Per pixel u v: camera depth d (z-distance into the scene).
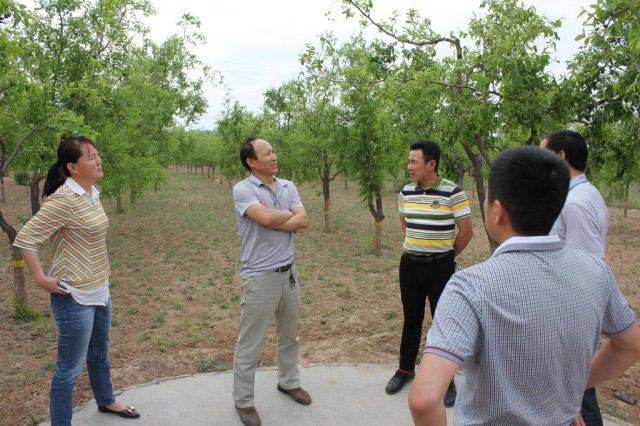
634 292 7.80
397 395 3.64
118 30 8.09
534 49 4.43
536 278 1.24
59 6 7.52
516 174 1.28
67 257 2.79
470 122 4.49
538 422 1.26
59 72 7.69
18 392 3.83
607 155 5.44
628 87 4.09
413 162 3.42
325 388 3.77
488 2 4.91
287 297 3.37
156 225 15.28
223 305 6.97
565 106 4.49
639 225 16.09
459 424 1.36
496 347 1.23
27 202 19.78
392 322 5.95
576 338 1.25
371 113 10.23
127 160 10.31
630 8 3.35
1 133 5.89
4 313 6.56
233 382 3.59
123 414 3.29
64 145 2.80
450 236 3.44
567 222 2.29
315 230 15.02
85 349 2.91
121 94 8.28
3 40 4.52
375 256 11.23
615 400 3.62
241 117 22.03
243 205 3.21
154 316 6.54
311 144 13.32
